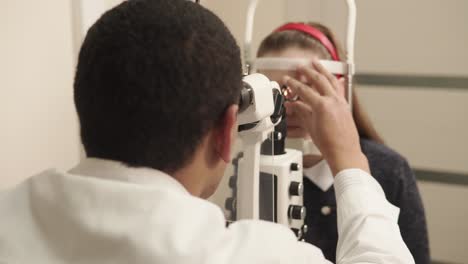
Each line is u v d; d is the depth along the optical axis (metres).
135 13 0.51
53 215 0.49
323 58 1.17
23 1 1.05
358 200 0.73
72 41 1.21
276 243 0.53
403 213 1.18
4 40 1.01
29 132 1.10
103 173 0.52
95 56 0.50
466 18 1.97
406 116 2.14
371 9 2.10
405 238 1.18
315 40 1.18
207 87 0.51
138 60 0.49
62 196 0.49
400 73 2.11
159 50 0.49
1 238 0.48
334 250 1.14
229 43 0.53
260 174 0.85
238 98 0.56
